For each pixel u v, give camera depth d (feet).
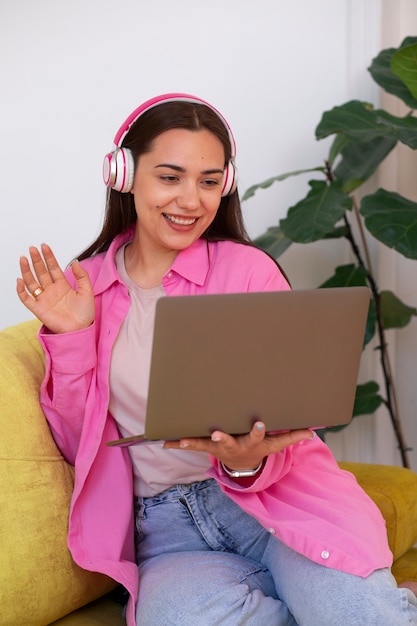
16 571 5.01
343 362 4.73
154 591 5.05
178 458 5.45
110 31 9.48
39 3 9.59
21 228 10.00
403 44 8.71
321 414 4.83
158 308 4.25
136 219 6.03
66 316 5.49
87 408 5.49
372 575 4.80
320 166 9.45
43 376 5.88
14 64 9.74
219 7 9.29
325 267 9.62
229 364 4.49
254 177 9.48
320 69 9.25
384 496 6.28
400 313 9.05
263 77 9.34
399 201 8.12
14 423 5.34
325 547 4.87
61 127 9.72
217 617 4.85
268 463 5.03
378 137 8.86
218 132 5.37
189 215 5.34
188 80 9.41
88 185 9.71
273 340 4.50
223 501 5.49
